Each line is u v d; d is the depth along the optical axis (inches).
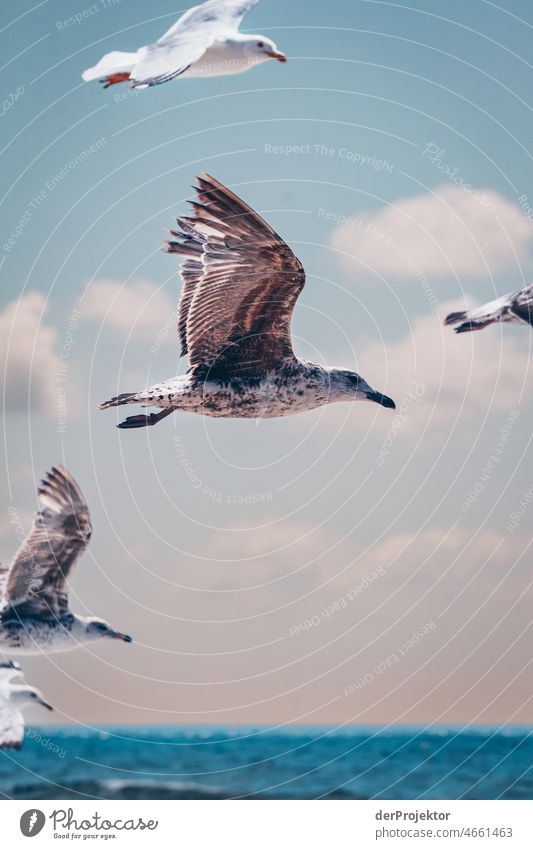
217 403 510.3
